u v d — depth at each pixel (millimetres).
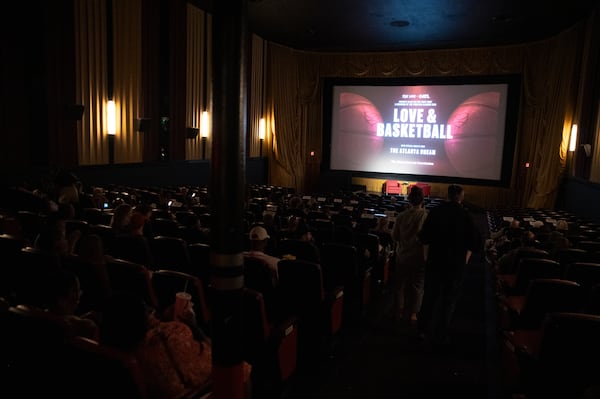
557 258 4820
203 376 2088
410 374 3576
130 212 4793
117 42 11383
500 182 17297
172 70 13141
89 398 1763
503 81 16984
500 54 16844
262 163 18453
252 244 3926
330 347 3859
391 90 18562
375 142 18953
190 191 10445
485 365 3762
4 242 3732
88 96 10672
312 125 19734
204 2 13711
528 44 16344
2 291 3721
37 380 2027
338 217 7465
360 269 4914
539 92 16203
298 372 3527
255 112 17547
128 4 11648
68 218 5082
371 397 3223
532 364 2574
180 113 13625
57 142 9914
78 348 1718
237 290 1552
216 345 1580
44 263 3148
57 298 2232
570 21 13805
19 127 9188
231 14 1445
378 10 13266
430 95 18031
